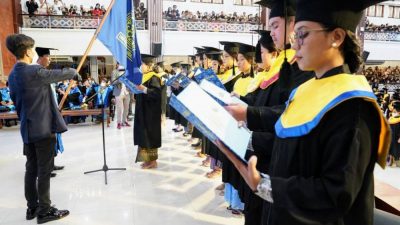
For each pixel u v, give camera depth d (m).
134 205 3.19
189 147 5.64
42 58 3.50
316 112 0.86
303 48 0.89
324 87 0.89
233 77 3.62
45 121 2.71
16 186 3.79
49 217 2.85
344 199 0.76
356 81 0.86
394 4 18.28
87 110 7.76
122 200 3.31
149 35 12.80
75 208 3.12
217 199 3.33
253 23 14.12
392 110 5.69
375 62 17.22
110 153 5.21
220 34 13.60
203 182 3.84
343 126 0.80
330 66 0.91
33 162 2.85
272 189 0.84
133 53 3.52
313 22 0.86
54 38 11.41
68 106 8.11
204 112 1.00
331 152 0.80
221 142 0.91
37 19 11.33
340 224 0.86
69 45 11.60
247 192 1.95
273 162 1.04
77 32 11.66
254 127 1.42
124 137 6.54
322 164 0.84
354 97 0.80
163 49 13.00
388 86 15.23
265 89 1.83
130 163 4.65
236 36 13.84
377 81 15.26
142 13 12.82
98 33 3.28
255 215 1.93
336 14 0.83
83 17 11.78
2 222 2.86
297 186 0.81
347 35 0.87
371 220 0.87
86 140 6.23
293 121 0.93
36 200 2.95
